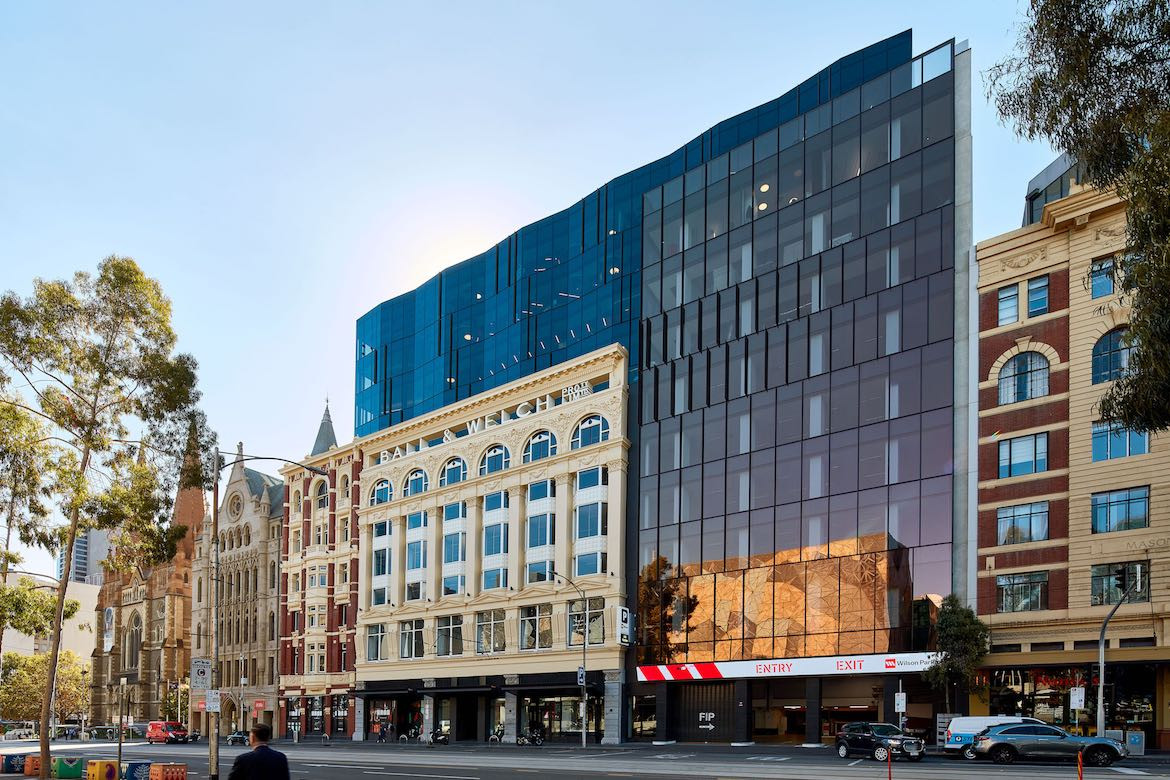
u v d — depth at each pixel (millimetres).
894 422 52344
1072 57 18219
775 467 57781
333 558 91812
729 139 70188
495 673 72438
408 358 93312
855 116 57906
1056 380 46469
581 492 69250
